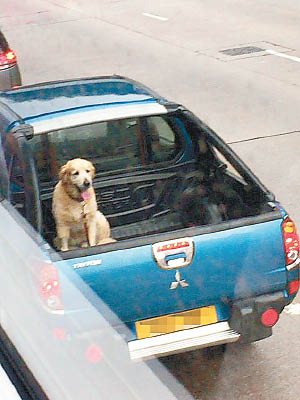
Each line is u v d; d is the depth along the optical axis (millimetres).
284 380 5688
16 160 6004
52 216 6594
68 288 4559
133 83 8008
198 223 7078
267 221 5840
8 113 7070
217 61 20656
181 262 5570
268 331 5957
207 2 31359
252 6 29672
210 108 16000
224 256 5691
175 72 19484
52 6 28922
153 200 7398
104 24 26516
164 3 31391
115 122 7059
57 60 20453
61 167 6707
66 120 6879
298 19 26438
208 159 7129
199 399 5359
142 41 23656
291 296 6023
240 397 5473
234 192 6648
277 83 17734
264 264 5844
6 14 27031
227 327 5789
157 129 7320
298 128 14039
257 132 14070
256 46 22406
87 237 6637
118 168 7289
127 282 5430
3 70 15695
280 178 11602
